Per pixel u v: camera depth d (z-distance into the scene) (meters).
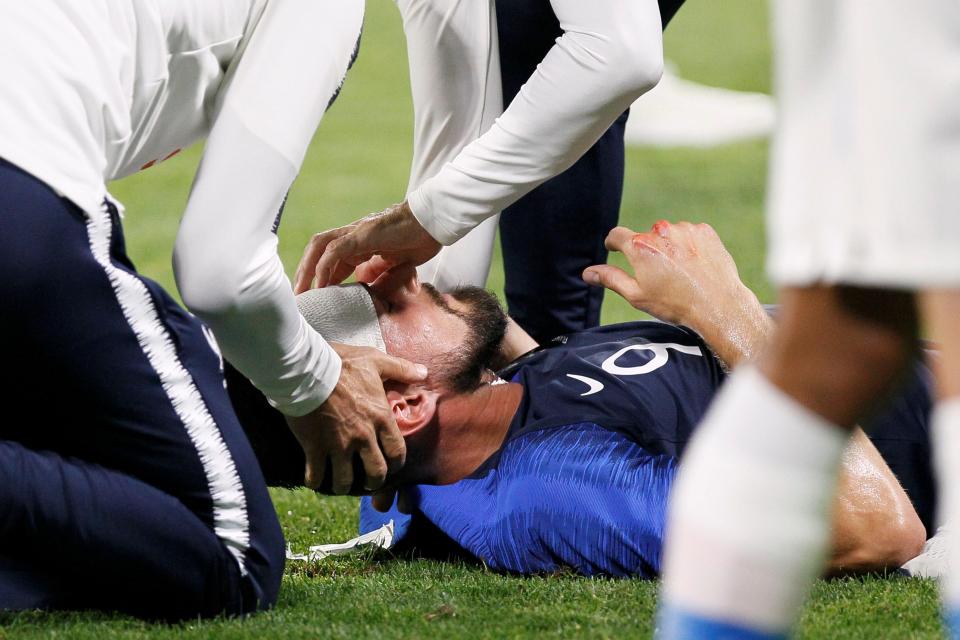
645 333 8.73
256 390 8.02
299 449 8.13
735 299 8.68
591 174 11.55
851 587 7.49
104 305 6.43
